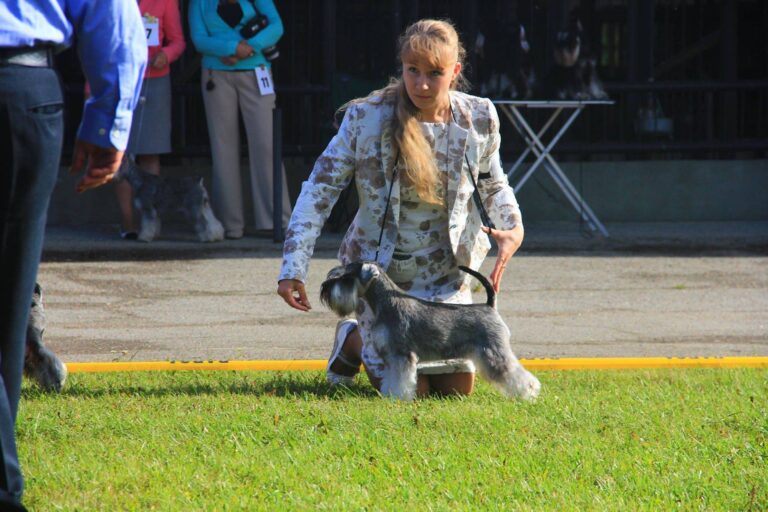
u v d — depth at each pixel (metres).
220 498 10.57
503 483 11.10
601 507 10.34
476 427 13.23
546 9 37.09
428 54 14.66
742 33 38.75
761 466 11.83
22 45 9.29
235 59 31.09
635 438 12.84
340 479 11.21
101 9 9.65
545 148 33.19
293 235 15.12
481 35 32.22
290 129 37.12
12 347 9.85
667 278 27.73
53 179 9.70
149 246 31.05
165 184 31.39
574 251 31.55
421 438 12.73
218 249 30.91
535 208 36.84
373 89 31.73
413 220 15.55
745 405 14.64
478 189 15.89
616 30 38.47
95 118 9.90
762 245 32.78
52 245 30.95
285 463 11.72
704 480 11.17
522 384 14.59
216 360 18.89
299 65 37.41
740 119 38.59
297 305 15.09
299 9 37.16
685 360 18.59
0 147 9.35
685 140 37.84
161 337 21.00
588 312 23.73
